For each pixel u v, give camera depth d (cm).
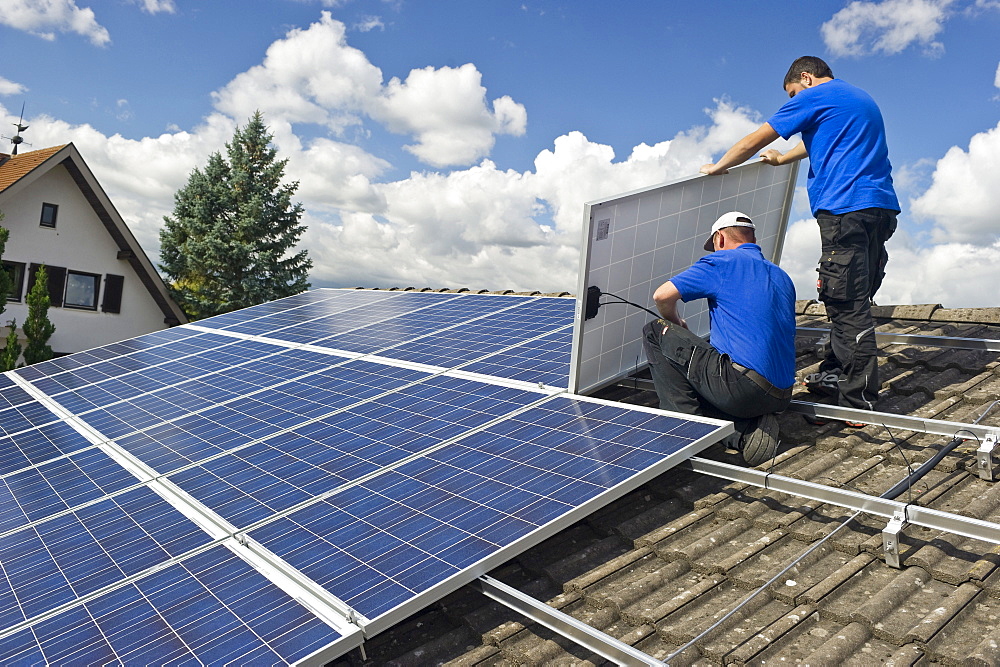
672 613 338
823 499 374
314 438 547
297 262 5116
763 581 350
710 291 461
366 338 881
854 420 476
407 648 352
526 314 887
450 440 495
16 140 2891
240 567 378
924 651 286
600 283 524
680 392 489
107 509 488
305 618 323
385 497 425
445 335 834
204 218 4994
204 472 519
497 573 401
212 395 734
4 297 1958
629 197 515
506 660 330
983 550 349
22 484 572
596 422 476
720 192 591
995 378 557
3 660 331
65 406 805
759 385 441
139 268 2838
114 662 313
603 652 293
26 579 409
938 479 421
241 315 1202
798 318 812
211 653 308
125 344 1119
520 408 531
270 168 5119
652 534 404
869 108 509
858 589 338
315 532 397
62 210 2653
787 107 524
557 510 369
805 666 282
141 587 374
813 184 526
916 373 589
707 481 463
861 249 503
